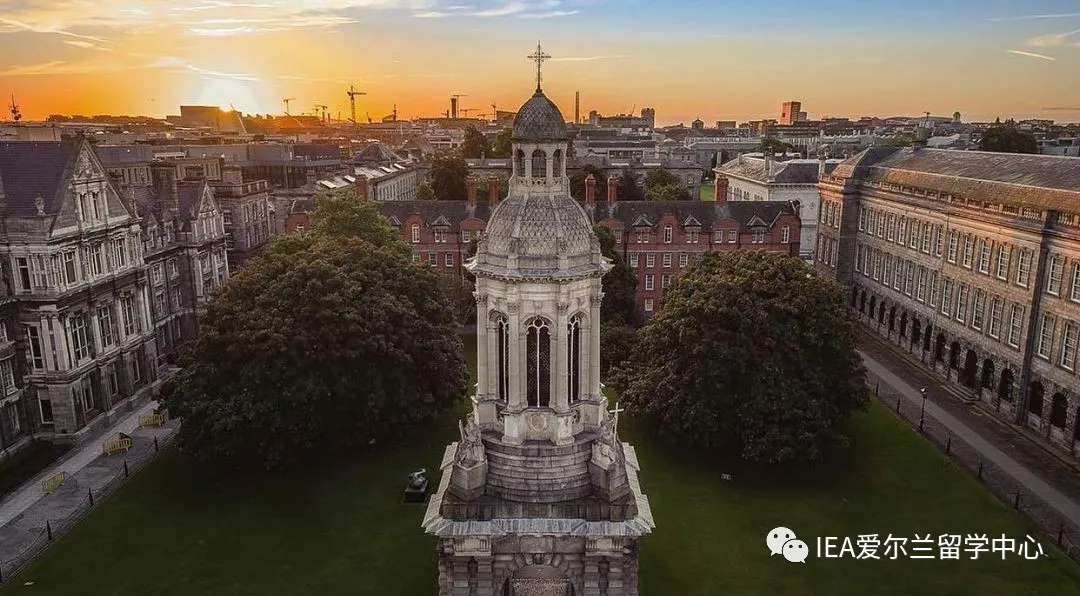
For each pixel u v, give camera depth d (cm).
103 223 7350
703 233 11275
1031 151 16312
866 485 6016
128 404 7644
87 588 4669
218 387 5916
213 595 4612
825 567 4931
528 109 2995
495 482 3175
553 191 3062
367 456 6494
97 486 6038
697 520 5484
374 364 6028
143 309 7981
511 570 3200
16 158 6906
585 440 3195
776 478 6112
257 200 11856
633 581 3238
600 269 3067
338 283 6072
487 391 3225
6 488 5978
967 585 4738
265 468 6153
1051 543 5191
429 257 11638
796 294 6125
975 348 8181
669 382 6097
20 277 6550
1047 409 7019
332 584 4719
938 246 9044
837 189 11325
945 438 6969
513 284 2989
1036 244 7144
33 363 6700
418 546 5138
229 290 6256
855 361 6366
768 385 5841
